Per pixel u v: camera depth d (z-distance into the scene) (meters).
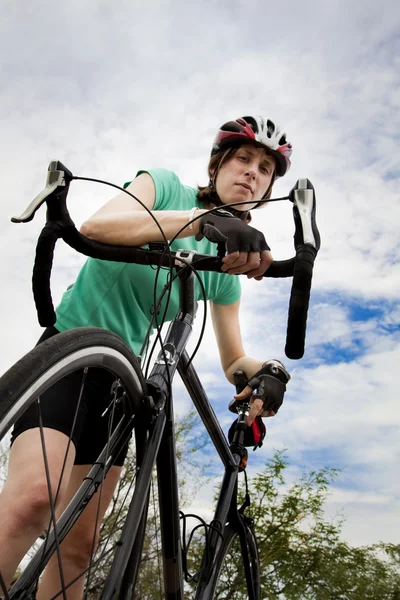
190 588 1.67
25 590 0.86
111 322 1.66
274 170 2.01
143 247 1.39
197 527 1.58
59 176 1.14
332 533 4.68
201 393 1.69
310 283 1.08
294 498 4.83
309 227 1.10
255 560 2.04
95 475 1.07
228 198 1.89
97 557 1.14
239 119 1.91
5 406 0.79
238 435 2.02
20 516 1.16
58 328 1.66
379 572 4.64
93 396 1.52
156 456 1.22
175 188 1.84
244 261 1.18
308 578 4.53
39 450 1.26
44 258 1.15
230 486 1.92
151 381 1.26
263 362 2.00
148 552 1.57
